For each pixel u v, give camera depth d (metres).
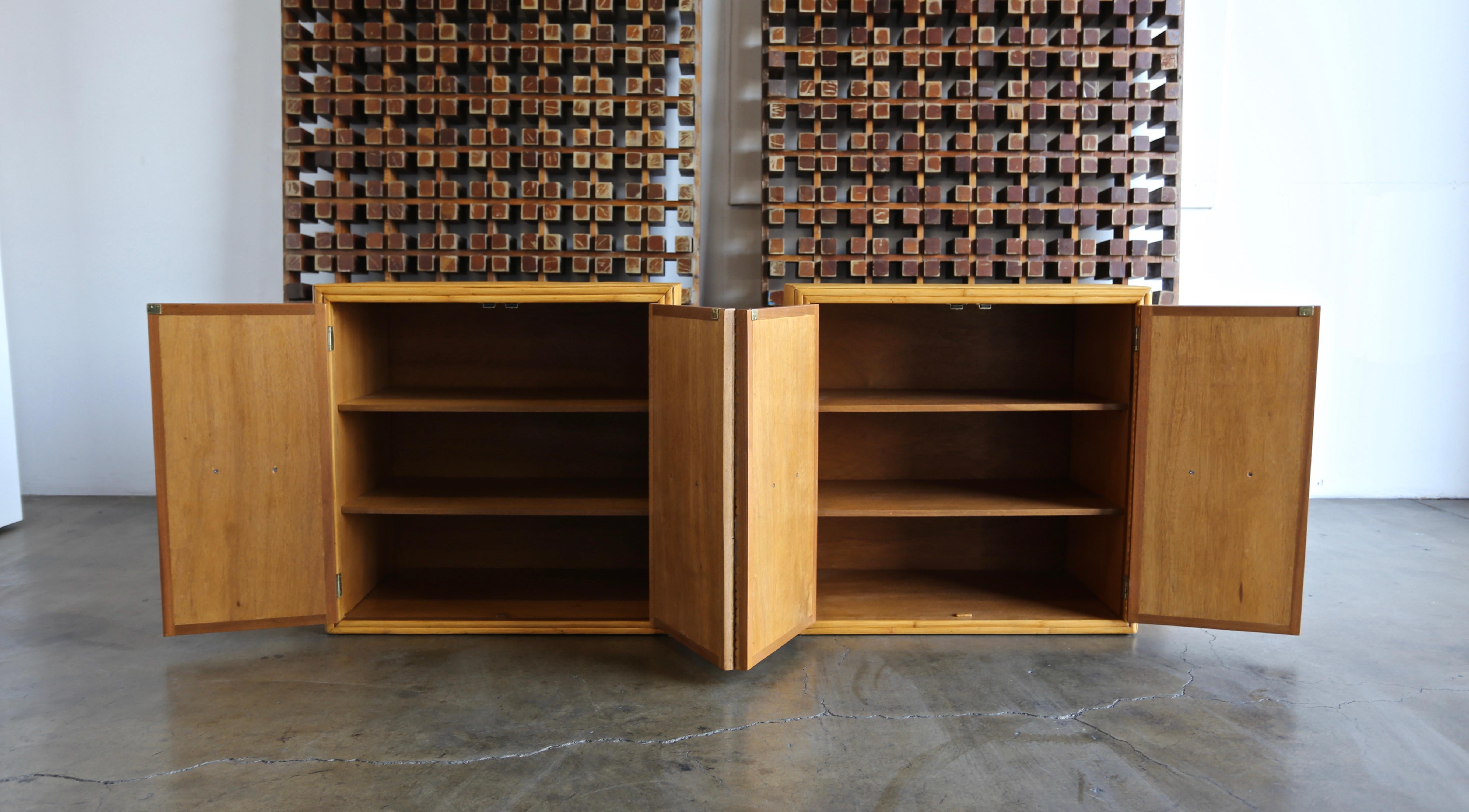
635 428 3.05
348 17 2.95
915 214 2.87
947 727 2.07
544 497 2.73
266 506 2.46
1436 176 3.84
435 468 3.06
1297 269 3.89
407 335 3.01
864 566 3.15
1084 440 2.94
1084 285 2.77
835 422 3.07
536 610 2.72
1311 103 3.79
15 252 3.82
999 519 3.14
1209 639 2.62
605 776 1.85
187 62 3.65
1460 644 2.56
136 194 3.74
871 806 1.74
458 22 3.00
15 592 2.93
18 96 3.71
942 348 3.04
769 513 2.31
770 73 2.93
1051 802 1.75
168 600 2.41
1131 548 2.56
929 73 2.97
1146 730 2.05
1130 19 2.89
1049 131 3.06
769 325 2.25
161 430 2.38
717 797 1.77
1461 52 3.77
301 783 1.81
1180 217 3.22
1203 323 2.42
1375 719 2.11
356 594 2.74
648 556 3.12
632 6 2.90
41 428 3.96
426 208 2.89
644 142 2.89
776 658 2.47
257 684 2.29
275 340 2.43
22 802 1.73
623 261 2.94
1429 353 3.98
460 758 1.92
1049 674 2.37
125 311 3.83
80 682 2.29
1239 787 1.81
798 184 3.16
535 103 2.88
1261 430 2.41
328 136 2.87
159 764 1.88
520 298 2.49
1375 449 4.07
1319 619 2.76
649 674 2.37
